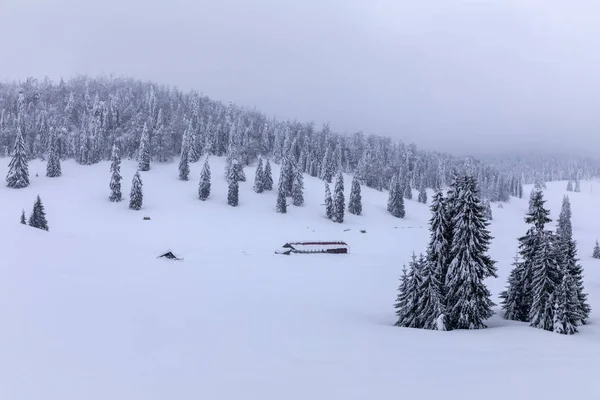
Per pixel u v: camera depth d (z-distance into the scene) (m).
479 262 31.92
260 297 40.75
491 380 13.48
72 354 14.63
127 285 35.38
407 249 103.75
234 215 122.69
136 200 115.50
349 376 13.80
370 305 43.59
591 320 36.34
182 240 96.12
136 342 17.09
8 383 11.53
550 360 17.16
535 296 31.56
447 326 30.61
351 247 101.31
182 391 11.78
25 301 22.25
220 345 17.83
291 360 15.95
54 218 101.56
